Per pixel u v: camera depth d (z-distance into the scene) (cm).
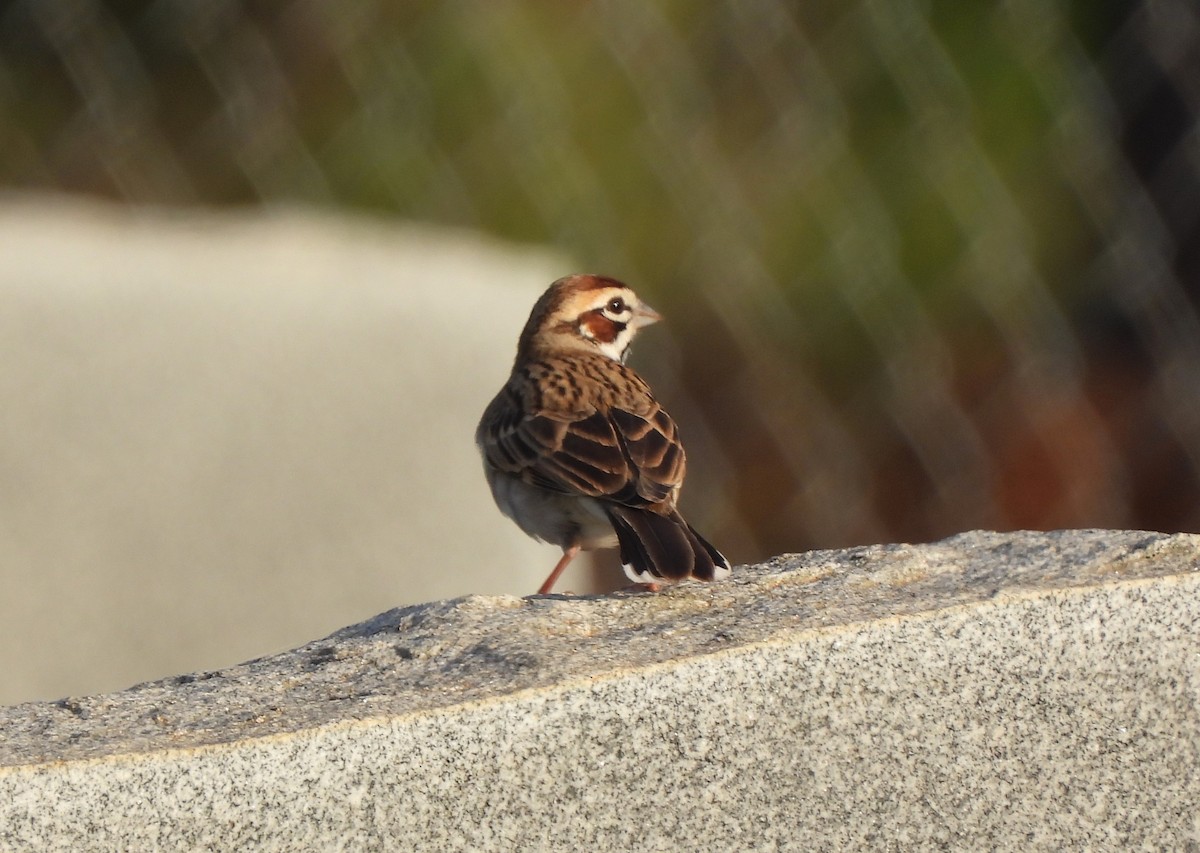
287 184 1340
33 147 1337
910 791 509
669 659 491
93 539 1109
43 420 1104
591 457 808
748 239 1594
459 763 472
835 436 1539
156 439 1120
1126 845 528
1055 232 1627
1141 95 1526
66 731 482
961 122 1557
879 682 506
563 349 962
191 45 1361
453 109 1622
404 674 510
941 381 1528
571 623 547
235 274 1138
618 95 1648
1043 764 520
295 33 1553
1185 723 532
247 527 1132
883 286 1586
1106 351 1549
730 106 1616
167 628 1117
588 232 1595
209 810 458
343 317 1151
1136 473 1474
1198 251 1491
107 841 452
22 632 1096
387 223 1320
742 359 1570
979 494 1476
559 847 480
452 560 1155
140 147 1278
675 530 738
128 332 1118
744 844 495
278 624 1133
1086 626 525
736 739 493
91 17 1268
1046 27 1653
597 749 482
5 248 1120
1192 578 535
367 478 1147
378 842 468
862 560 595
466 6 1641
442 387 1162
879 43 1533
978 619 516
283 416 1138
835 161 1619
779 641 498
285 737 462
